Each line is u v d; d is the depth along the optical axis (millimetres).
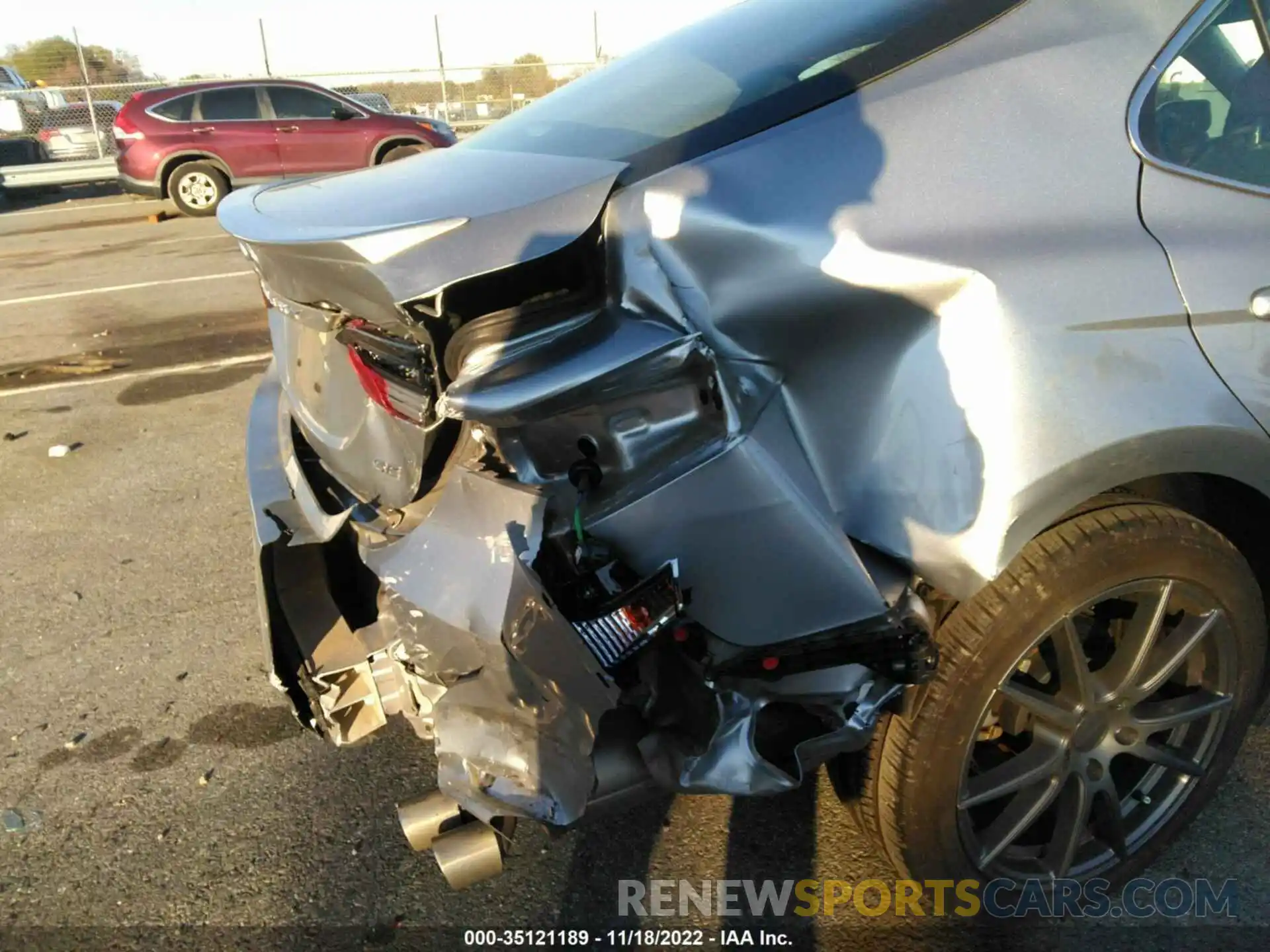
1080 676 1869
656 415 1575
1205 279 1725
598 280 1629
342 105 13586
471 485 1553
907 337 1590
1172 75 1830
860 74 1729
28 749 2748
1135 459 1646
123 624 3355
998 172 1668
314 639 2090
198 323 7312
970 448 1561
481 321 1576
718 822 2355
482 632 1455
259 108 13133
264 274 1883
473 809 1562
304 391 2150
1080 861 2061
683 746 1689
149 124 12703
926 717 1758
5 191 15016
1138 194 1747
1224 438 1726
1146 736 1994
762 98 1755
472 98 19562
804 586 1595
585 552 1562
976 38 1757
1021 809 1961
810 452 1624
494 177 1771
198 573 3693
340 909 2193
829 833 2309
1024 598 1716
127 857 2359
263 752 2713
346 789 2561
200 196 13016
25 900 2242
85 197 16172
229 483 4480
